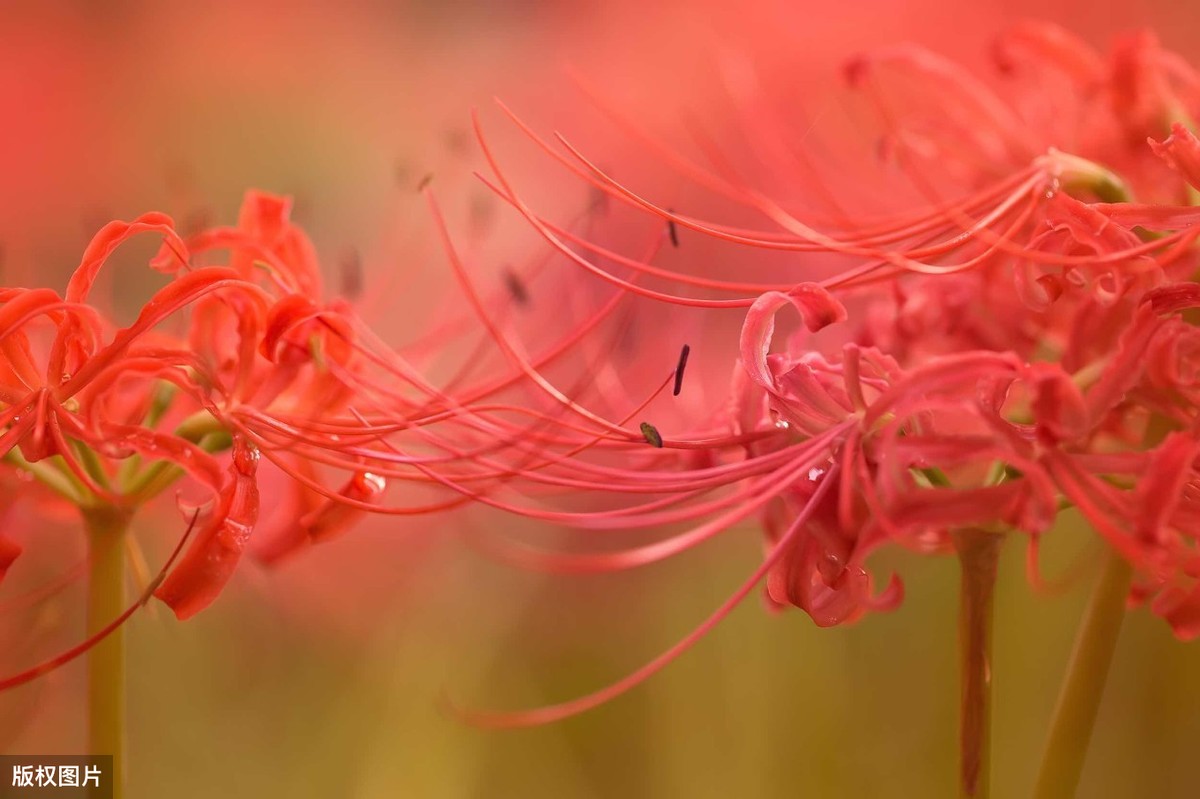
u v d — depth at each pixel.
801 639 0.95
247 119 1.21
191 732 0.95
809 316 0.72
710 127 1.04
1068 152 0.82
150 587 0.71
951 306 0.79
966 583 0.75
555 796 0.94
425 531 0.99
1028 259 0.74
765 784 0.93
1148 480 0.69
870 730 0.94
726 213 0.98
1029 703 0.94
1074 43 0.81
